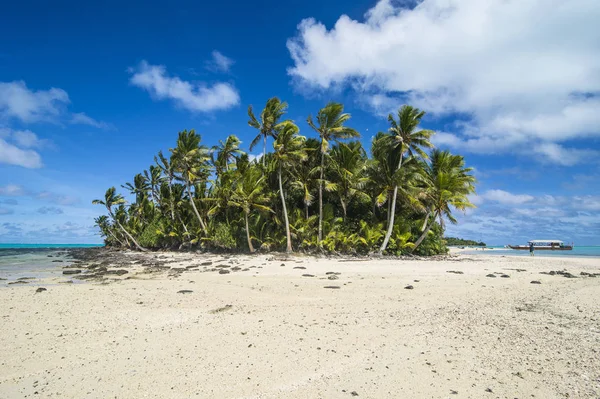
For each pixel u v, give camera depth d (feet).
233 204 121.60
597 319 30.99
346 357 22.75
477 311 34.17
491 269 72.54
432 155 120.88
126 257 130.31
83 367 21.47
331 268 73.10
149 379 19.72
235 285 51.88
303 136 113.80
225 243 123.85
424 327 29.07
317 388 18.51
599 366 20.67
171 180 159.84
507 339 25.75
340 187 119.03
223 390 18.34
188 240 150.92
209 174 149.89
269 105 119.44
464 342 25.30
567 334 26.68
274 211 126.82
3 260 133.59
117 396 17.81
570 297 41.16
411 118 109.50
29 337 27.12
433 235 125.59
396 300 40.06
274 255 106.22
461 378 19.57
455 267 75.82
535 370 20.44
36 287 52.95
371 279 56.39
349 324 30.22
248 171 119.65
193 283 54.65
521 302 38.34
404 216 126.93
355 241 110.93
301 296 42.98
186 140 139.03
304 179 120.78
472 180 117.60
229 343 25.54
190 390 18.37
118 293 45.91
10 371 20.97
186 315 33.73
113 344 25.52
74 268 93.86
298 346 24.80
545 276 60.90
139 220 194.59
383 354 23.20
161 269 79.87
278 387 18.65
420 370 20.66
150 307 37.35
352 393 17.90
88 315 33.83
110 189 182.39
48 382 19.48
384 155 116.26
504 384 18.78
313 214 127.34
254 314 34.04
